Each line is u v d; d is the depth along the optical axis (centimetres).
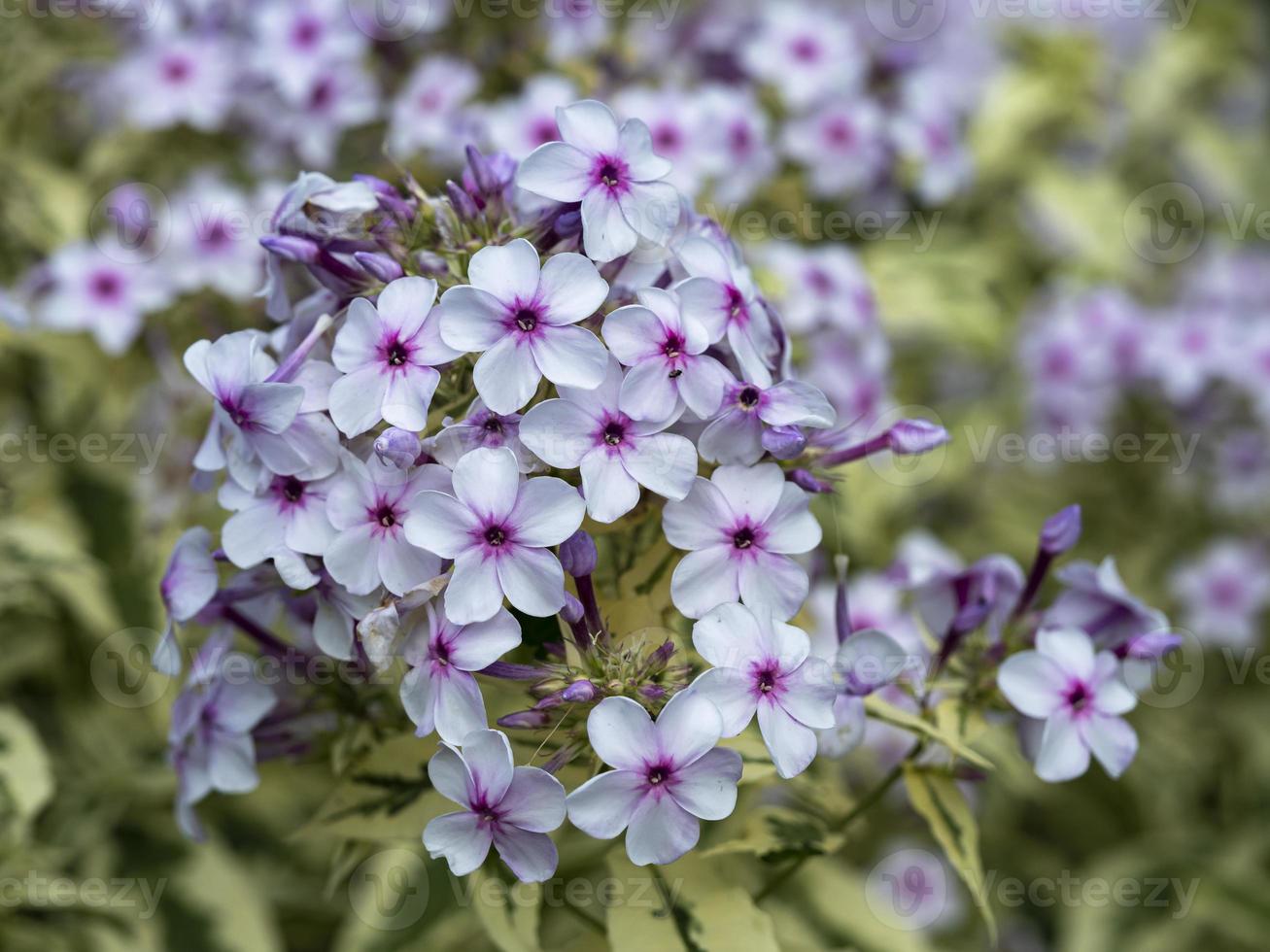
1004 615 45
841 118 57
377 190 41
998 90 72
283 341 41
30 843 50
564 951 44
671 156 52
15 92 58
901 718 43
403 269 41
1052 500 71
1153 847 65
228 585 41
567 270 38
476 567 38
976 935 60
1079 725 42
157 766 54
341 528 39
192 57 57
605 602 41
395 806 43
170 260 54
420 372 38
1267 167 86
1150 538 71
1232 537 73
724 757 38
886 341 60
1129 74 78
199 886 53
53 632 55
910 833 57
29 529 52
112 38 59
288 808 56
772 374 42
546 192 39
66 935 51
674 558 42
